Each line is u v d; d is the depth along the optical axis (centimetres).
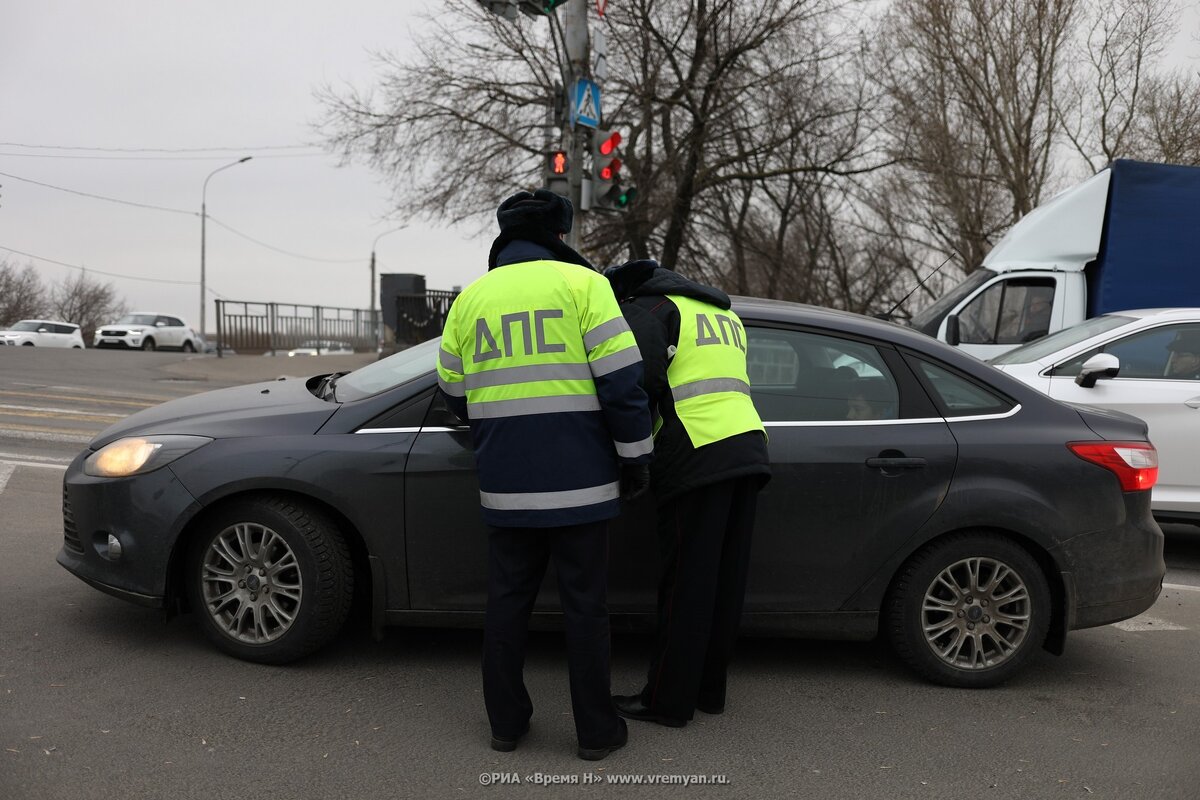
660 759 322
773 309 410
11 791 282
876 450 385
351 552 394
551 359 304
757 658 427
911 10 1802
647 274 348
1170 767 329
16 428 959
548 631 411
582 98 1059
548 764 315
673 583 342
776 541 385
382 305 2358
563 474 305
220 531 384
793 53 1859
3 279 7600
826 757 329
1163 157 1750
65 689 356
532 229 319
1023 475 387
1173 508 630
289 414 396
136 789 287
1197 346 650
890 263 2436
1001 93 1753
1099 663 434
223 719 338
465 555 379
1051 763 329
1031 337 970
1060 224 967
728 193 1983
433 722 343
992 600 393
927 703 379
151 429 403
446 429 380
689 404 334
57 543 548
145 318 3541
